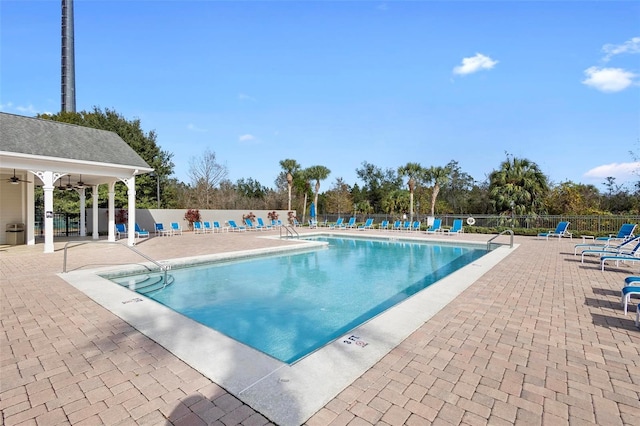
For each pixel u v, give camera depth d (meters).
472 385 2.99
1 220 14.92
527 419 2.50
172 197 35.78
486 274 8.24
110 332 4.35
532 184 22.33
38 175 12.27
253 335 5.41
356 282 9.09
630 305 5.64
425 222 26.69
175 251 12.82
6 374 3.23
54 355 3.66
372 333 4.23
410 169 28.02
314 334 5.46
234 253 12.14
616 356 3.63
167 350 3.76
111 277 8.77
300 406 2.63
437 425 2.42
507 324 4.64
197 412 2.58
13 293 6.37
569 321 4.80
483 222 23.44
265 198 40.47
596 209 22.52
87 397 2.81
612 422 2.48
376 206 44.25
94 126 30.48
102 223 21.28
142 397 2.80
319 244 15.91
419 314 5.04
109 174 14.26
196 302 7.16
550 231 19.44
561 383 3.05
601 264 9.11
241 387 2.93
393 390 2.89
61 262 9.99
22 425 2.44
